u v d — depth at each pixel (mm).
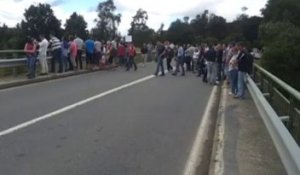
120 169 7715
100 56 29969
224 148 8727
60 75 23500
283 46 67625
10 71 23047
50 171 7512
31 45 21250
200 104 15570
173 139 10039
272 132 7582
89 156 8445
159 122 11938
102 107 14062
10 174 7332
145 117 12578
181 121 12219
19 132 10297
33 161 8062
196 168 7949
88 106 14172
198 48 31531
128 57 30859
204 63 24297
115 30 111875
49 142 9438
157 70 27047
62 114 12656
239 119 11867
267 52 67750
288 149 5562
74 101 15109
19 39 59312
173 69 31328
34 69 21328
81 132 10430
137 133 10492
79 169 7648
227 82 21875
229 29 125750
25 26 74938
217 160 7965
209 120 12539
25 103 14547
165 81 23438
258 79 19234
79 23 73875
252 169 7441
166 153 8836
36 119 11820
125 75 26281
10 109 13328
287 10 93938
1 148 8906
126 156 8531
